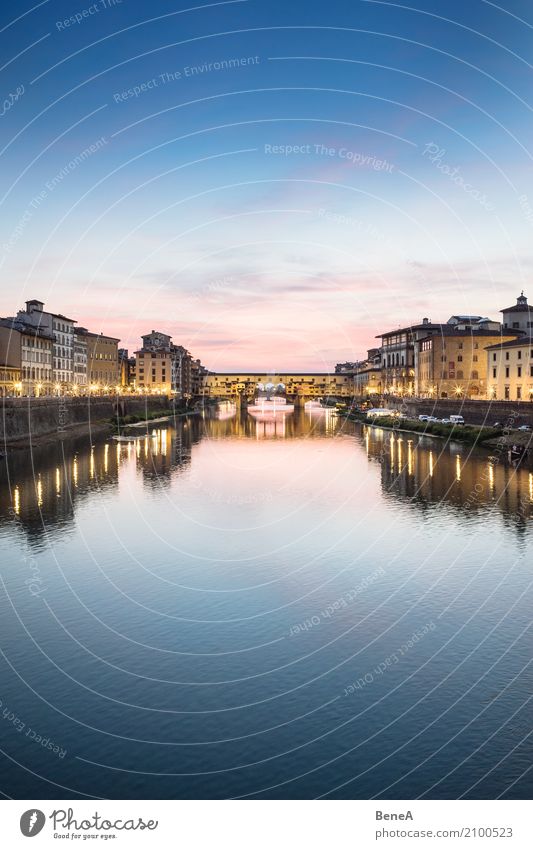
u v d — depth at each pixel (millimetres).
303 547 46406
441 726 23438
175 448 112562
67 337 179000
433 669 27766
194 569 41438
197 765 21312
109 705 25031
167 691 26109
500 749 22031
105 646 30219
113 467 85688
